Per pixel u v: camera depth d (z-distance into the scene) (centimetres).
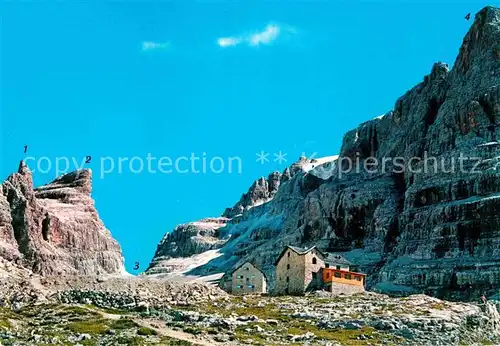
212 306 14125
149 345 10181
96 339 10419
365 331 12975
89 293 13138
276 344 11275
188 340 10875
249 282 19662
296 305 15162
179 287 14588
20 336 10288
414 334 12988
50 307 12481
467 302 17725
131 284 13988
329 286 17775
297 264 18125
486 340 13512
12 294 12850
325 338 12012
